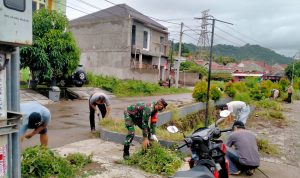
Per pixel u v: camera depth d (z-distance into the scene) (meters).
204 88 16.47
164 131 8.88
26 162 5.36
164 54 38.84
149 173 6.23
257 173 7.12
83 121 11.65
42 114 5.93
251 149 6.73
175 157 6.82
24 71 20.17
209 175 3.78
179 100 21.27
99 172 5.98
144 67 34.34
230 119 11.38
